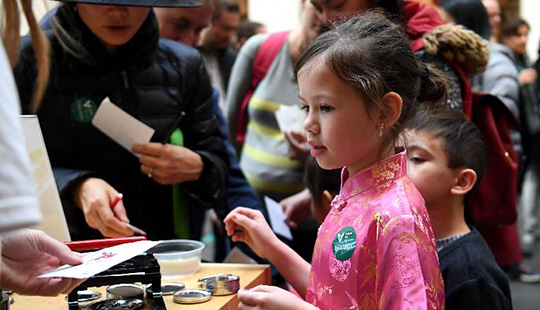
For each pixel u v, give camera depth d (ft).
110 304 3.16
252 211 4.35
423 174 4.57
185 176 5.25
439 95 4.60
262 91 7.45
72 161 5.14
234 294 3.49
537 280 12.05
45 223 3.79
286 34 7.59
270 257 4.23
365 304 3.25
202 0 7.17
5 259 2.86
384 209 3.25
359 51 3.34
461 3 7.51
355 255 3.29
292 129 6.89
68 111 5.08
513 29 14.47
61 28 4.93
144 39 5.17
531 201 13.89
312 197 5.79
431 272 3.10
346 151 3.37
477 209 5.72
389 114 3.41
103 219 4.49
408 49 3.55
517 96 8.20
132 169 5.26
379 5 5.28
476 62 5.40
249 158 7.48
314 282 3.56
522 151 8.70
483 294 4.16
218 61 10.78
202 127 5.66
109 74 5.15
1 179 1.67
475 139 4.72
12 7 3.61
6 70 1.75
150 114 5.30
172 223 5.43
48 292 2.90
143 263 3.16
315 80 3.37
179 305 3.29
